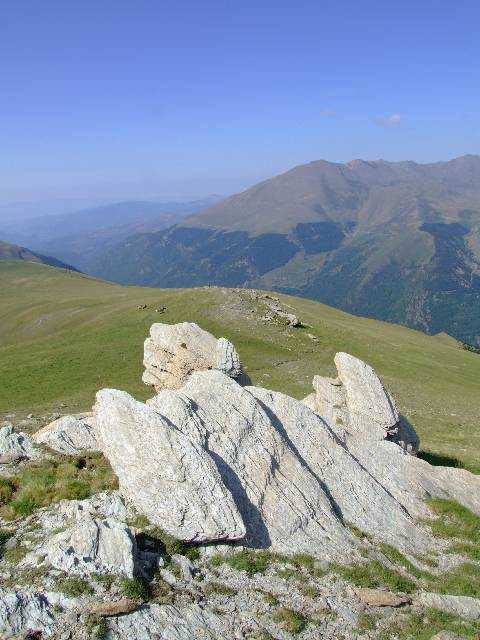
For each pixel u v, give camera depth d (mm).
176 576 19203
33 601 16453
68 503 22516
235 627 17688
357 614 19625
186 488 21562
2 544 19844
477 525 29078
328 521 24734
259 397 31188
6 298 183000
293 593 19891
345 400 40156
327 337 100812
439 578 23578
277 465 26047
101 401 25391
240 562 20594
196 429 25109
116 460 23516
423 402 71938
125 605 16766
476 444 53062
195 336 45031
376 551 24172
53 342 99688
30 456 27969
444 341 168375
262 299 115250
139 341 92125
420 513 29703
